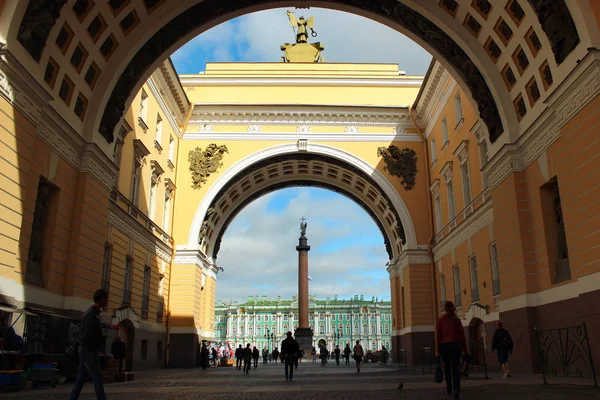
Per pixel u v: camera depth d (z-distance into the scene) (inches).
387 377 705.6
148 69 757.3
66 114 629.0
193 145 1353.3
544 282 637.9
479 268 964.6
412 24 762.8
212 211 1352.1
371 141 1368.1
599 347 512.1
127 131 930.1
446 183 1196.5
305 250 2094.0
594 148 521.0
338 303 4232.3
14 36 505.4
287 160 1401.3
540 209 650.2
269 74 1411.2
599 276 513.0
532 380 522.0
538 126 644.1
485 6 669.9
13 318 512.1
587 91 529.7
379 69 1466.5
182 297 1263.5
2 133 495.8
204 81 1407.5
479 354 973.2
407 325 1336.1
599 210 514.0
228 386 532.1
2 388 446.3
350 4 760.3
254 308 4195.4
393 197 1339.8
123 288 946.7
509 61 692.1
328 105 1343.5
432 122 1294.3
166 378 728.3
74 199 653.3
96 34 647.8
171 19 710.5
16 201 519.5
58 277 612.4
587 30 522.9
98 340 277.9
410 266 1306.6
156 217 1168.8
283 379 679.1
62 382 577.0
